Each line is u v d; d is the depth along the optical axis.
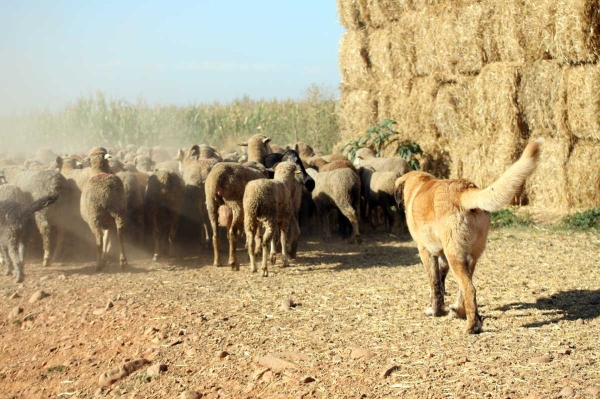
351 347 6.65
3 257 10.91
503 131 14.38
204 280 10.17
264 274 10.30
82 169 13.22
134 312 8.43
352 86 19.05
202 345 7.08
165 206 11.96
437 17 15.89
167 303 8.75
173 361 6.77
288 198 10.82
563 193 13.65
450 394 5.30
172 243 12.37
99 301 9.17
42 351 7.78
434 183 7.23
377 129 17.19
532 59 13.95
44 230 11.59
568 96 13.23
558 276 9.42
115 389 6.36
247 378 6.15
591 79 12.81
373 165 15.03
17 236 10.50
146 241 12.86
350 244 13.09
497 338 6.66
